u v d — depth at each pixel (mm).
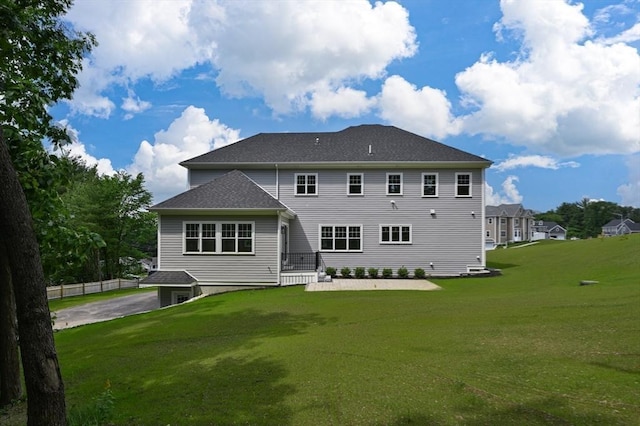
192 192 19172
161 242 18156
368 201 21891
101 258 37562
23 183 5500
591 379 5090
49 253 5969
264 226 18094
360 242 21766
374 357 6621
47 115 6418
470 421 4207
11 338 6215
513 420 4160
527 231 88500
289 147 23766
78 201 34500
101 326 11953
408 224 21656
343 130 25766
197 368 6695
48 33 6812
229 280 17984
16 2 6184
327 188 22078
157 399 5434
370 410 4641
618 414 4145
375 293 14719
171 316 12375
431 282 18328
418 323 9062
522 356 6145
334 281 19250
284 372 6184
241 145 24312
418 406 4656
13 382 6211
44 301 3863
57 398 3820
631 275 15477
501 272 20922
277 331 9195
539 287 14453
